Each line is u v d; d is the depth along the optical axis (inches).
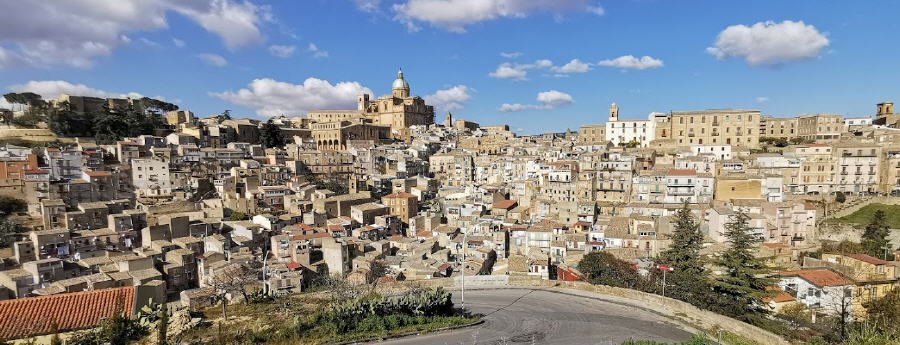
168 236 3430.1
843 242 3745.1
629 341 1504.7
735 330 1820.9
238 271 2866.6
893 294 2224.4
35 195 3607.3
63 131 5418.3
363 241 3705.7
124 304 1504.7
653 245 3585.1
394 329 1651.1
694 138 6353.3
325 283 2864.2
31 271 2699.3
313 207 4461.1
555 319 1905.8
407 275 3211.1
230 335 1507.1
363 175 6378.0
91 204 3570.4
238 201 4293.8
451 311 1941.4
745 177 4271.7
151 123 5816.9
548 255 3595.0
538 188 5059.1
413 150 7086.6
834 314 2241.6
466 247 3875.5
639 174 4719.5
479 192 5113.2
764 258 3203.7
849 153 4896.7
